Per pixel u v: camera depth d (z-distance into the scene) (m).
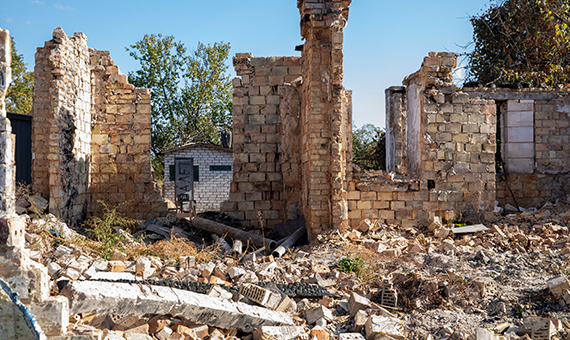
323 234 10.67
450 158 12.03
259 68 13.70
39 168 11.46
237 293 5.79
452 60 12.30
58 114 11.17
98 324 4.38
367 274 7.48
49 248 7.76
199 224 12.18
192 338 4.43
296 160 13.57
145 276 6.75
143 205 13.76
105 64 13.89
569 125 14.85
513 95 14.84
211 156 22.81
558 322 5.14
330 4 10.98
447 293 6.33
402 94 17.20
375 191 11.88
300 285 6.70
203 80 31.69
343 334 4.95
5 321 3.22
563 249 9.05
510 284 6.99
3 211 3.59
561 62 18.17
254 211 13.61
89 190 13.56
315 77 11.05
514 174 14.83
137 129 13.87
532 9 18.86
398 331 4.96
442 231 10.81
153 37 30.89
